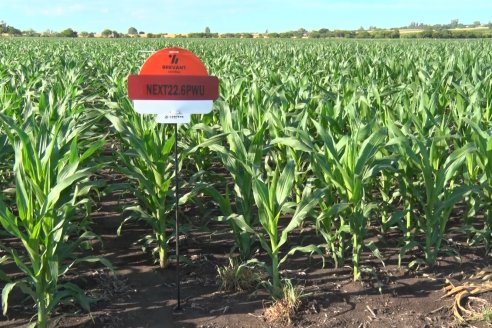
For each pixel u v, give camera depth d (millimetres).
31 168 3561
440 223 4535
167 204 5102
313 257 4758
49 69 13977
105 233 5465
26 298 3986
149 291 4215
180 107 3646
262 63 15633
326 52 23406
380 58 16906
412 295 4094
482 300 3969
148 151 4379
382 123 5703
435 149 4785
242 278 4199
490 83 7840
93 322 3705
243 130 5250
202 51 24109
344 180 4109
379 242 5094
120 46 31125
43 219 3389
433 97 5785
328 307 3928
